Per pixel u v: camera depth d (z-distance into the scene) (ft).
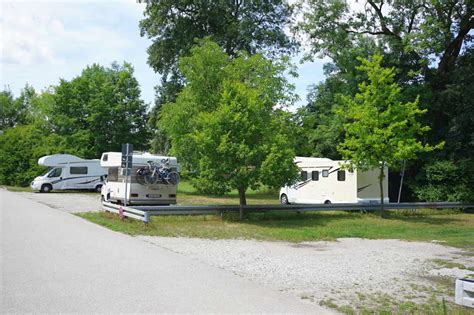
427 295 27.32
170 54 131.13
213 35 127.54
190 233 53.78
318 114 123.85
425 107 95.61
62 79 158.20
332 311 22.58
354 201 82.17
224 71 77.46
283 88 75.36
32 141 163.73
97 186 126.72
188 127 77.41
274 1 131.34
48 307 21.06
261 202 104.01
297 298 24.79
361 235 56.80
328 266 35.50
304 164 92.99
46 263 30.96
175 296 23.57
